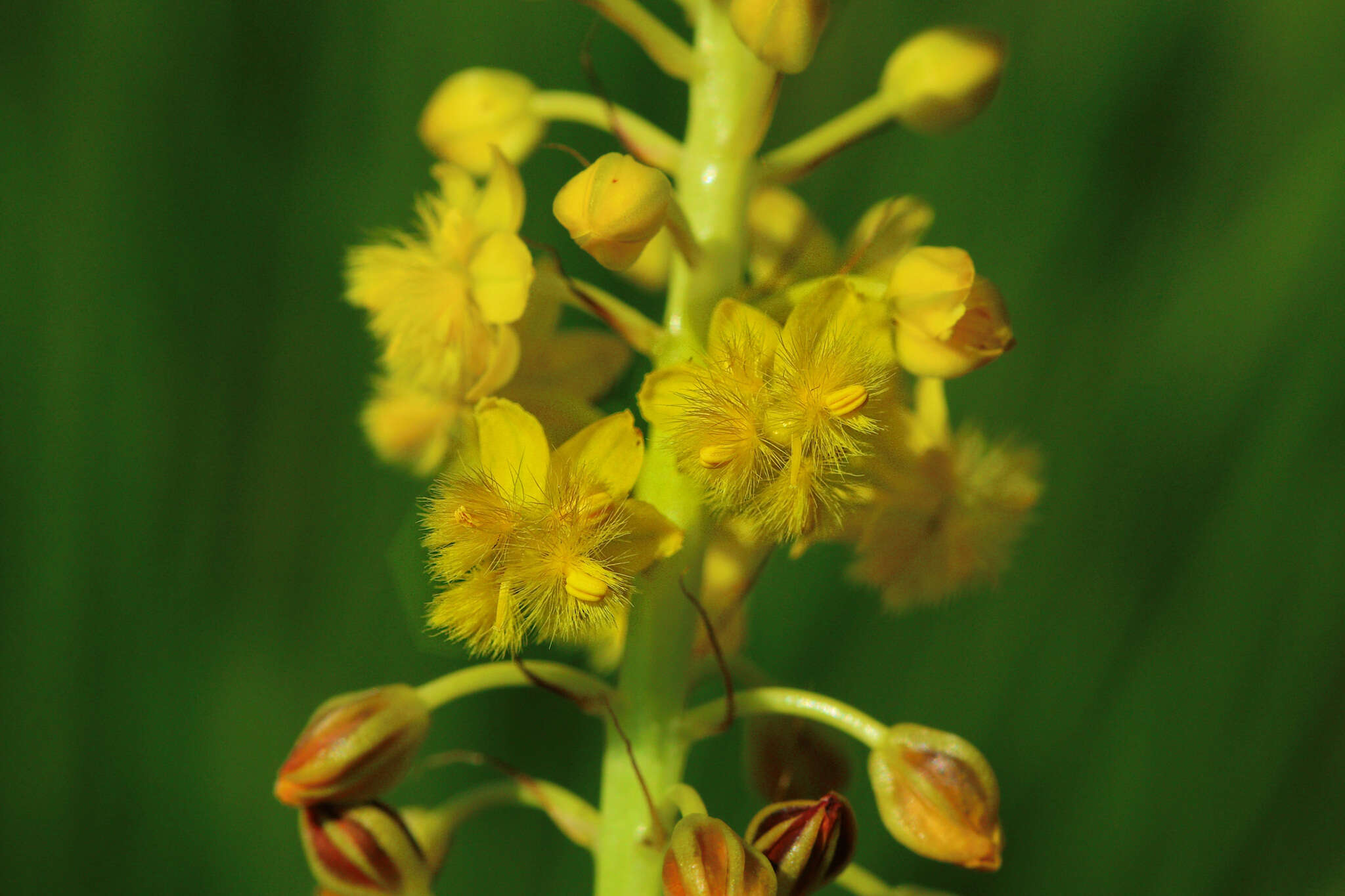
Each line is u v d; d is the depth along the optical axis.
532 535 0.22
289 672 0.27
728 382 0.22
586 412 0.23
